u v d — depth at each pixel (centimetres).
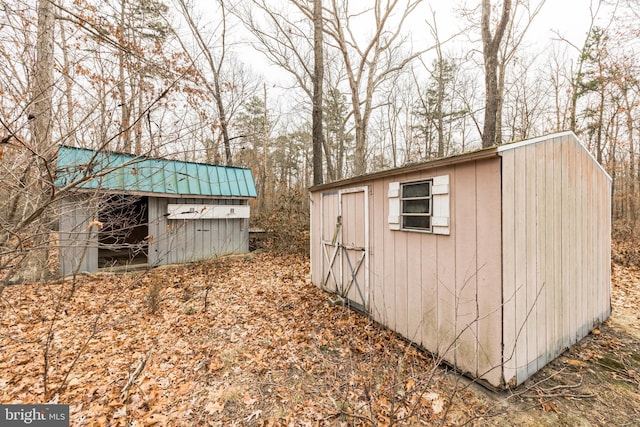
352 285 493
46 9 341
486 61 739
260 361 331
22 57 272
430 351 334
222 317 459
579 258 364
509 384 262
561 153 329
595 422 233
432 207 328
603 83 1228
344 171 2316
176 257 805
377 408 248
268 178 2214
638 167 1392
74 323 425
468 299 287
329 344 372
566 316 339
